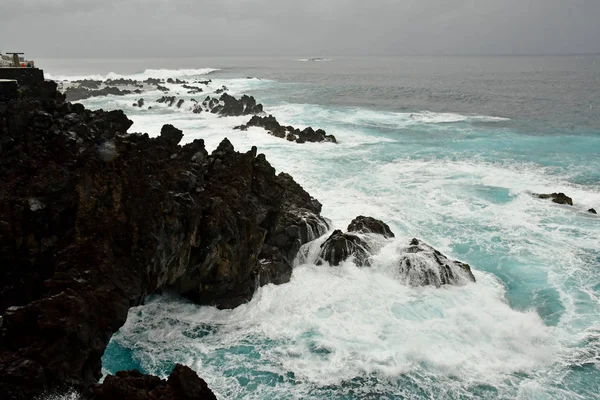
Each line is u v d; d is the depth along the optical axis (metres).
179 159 19.20
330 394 13.62
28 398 10.81
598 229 24.81
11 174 14.74
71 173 14.45
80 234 13.85
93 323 12.52
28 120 16.47
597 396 13.62
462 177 33.34
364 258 20.39
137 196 14.65
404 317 17.11
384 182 31.89
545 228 24.95
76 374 11.81
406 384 14.01
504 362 14.96
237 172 20.14
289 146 41.66
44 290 13.07
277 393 13.65
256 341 15.91
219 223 17.00
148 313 17.03
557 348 15.67
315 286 19.05
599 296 18.78
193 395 10.86
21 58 26.22
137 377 11.48
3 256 13.37
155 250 14.57
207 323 16.81
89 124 18.19
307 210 23.34
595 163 37.44
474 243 23.25
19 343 11.45
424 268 19.14
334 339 15.93
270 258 19.77
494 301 18.20
